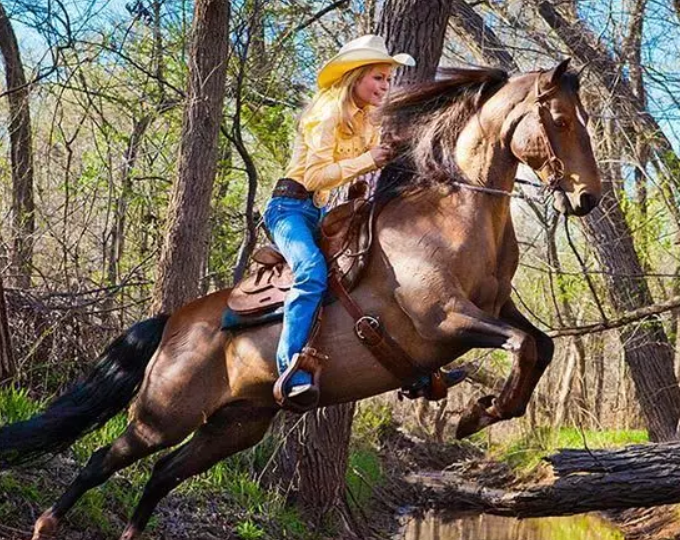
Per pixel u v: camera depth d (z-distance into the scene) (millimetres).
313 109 4992
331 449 8562
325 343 4934
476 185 4840
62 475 6586
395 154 5023
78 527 6102
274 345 5102
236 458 8578
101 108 11711
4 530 5641
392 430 16406
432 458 16141
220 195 12234
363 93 4930
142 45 11539
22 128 11258
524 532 11508
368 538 8953
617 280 12289
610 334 19766
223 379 5340
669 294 15766
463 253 4715
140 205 12227
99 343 9508
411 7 7793
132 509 6672
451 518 12312
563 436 16281
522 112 4770
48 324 9047
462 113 4969
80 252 11984
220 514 7527
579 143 4684
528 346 4430
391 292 4809
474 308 4617
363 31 9562
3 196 12398
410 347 4840
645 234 12141
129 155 11711
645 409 13148
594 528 11828
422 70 7770
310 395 4820
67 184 11047
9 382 7660
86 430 5602
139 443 5492
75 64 10539
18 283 10141
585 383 20062
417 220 4840
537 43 11750
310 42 11625
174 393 5387
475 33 11781
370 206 4996
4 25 11211
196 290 8648
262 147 12711
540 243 15500
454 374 5273
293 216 5031
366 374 4941
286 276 5098
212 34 8609
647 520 11719
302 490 8539
